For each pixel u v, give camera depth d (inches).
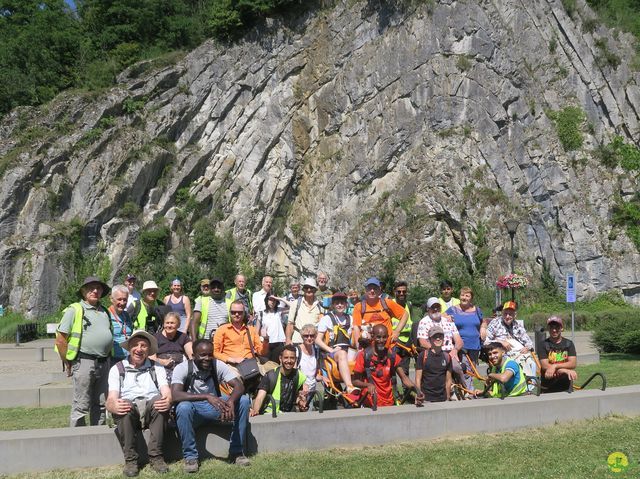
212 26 1456.7
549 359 423.8
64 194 1321.4
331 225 1391.5
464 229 1286.9
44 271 1246.9
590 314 1141.1
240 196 1441.9
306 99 1455.5
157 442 297.4
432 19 1370.6
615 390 403.5
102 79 1435.8
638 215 1283.2
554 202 1304.1
